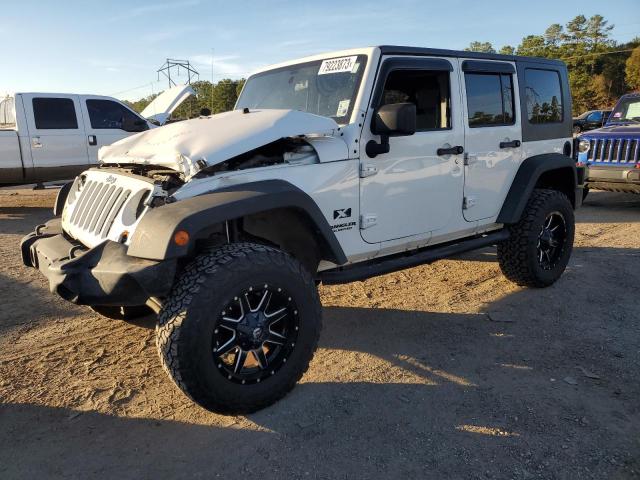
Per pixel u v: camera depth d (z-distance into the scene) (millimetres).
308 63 4016
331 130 3316
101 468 2539
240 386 2816
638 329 4078
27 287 5211
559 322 4234
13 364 3590
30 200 11531
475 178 4328
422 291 5047
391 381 3344
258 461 2574
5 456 2627
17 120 9602
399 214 3814
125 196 3162
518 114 4676
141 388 3281
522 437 2732
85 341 3967
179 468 2535
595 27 97938
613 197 10555
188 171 2896
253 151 3293
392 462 2551
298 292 2965
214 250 2857
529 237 4699
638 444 2664
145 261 2611
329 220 3416
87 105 10359
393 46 3674
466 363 3576
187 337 2588
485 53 4363
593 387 3227
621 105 10359
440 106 4055
